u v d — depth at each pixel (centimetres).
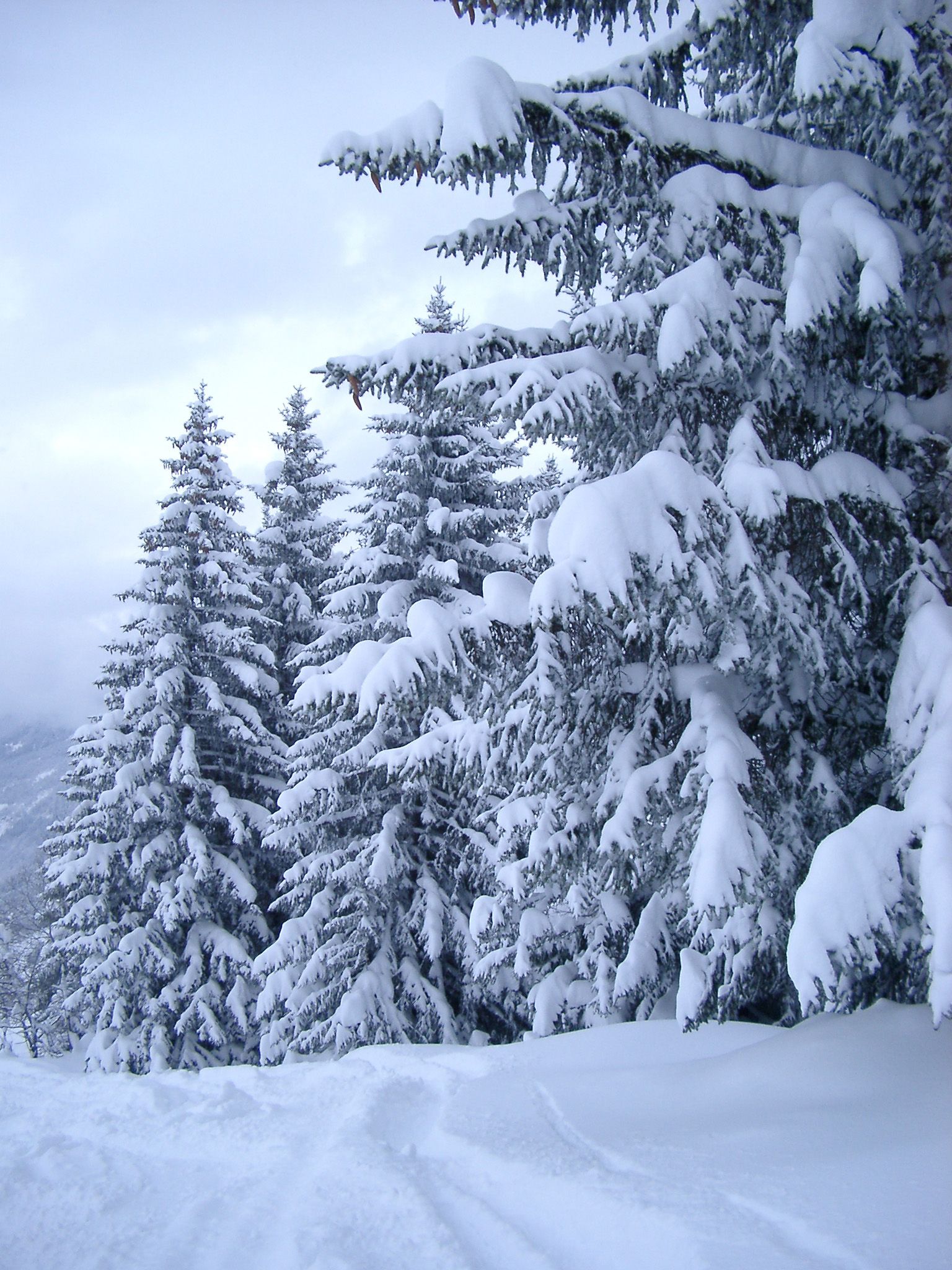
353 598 1530
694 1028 557
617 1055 562
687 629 600
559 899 958
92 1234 338
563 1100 457
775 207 648
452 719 1080
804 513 583
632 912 881
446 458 1569
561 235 707
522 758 668
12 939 4025
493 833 1319
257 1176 383
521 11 684
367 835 1497
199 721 1822
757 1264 242
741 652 563
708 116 880
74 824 2017
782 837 591
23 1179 412
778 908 580
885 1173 294
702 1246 256
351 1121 437
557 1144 376
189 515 1920
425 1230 297
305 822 1441
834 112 657
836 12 607
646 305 593
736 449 585
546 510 870
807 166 691
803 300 550
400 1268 272
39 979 2780
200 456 1980
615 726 716
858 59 596
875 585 627
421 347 639
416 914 1383
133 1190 386
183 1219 340
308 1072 588
